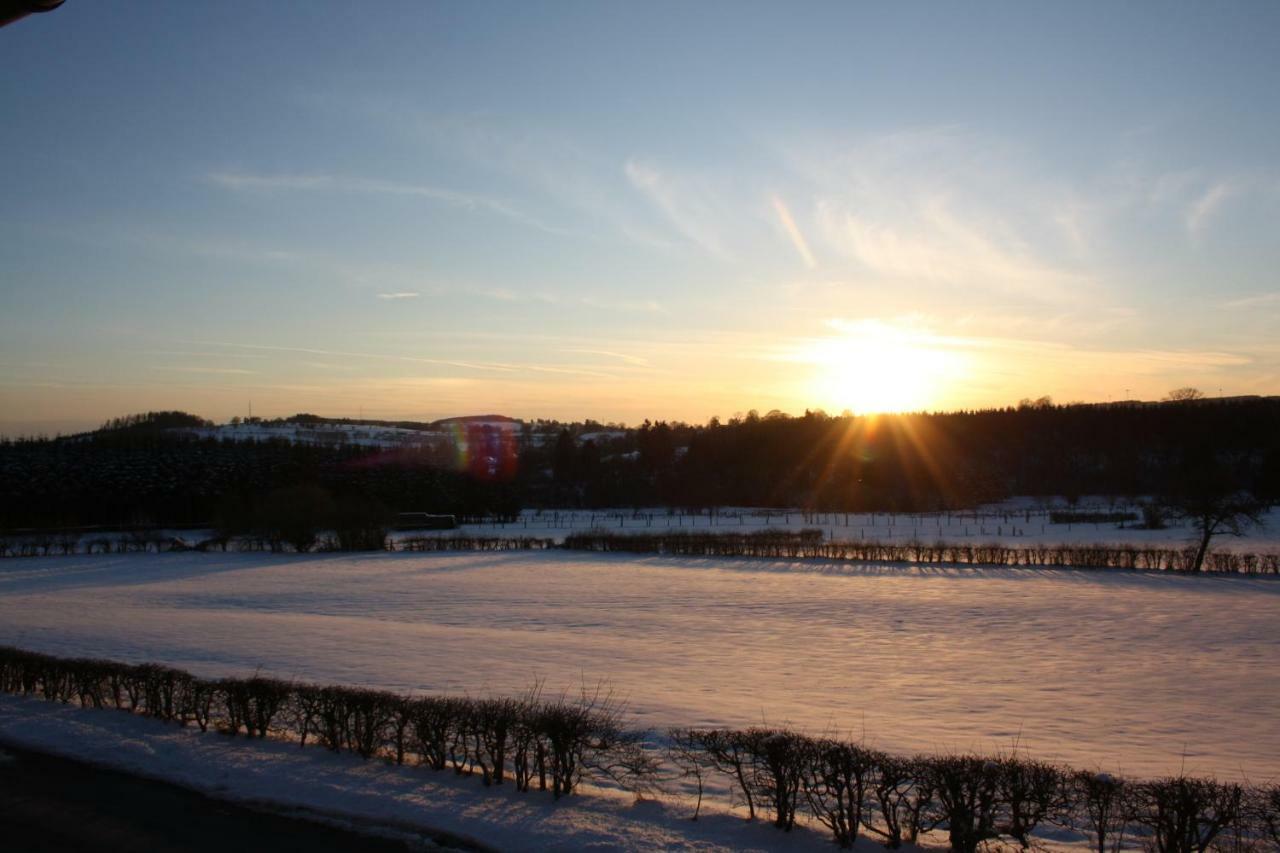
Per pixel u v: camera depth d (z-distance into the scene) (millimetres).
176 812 8828
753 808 8984
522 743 9250
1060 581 41125
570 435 147375
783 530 78125
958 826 7570
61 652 21359
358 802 8930
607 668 19578
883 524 90500
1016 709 16016
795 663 20859
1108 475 123500
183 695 11945
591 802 8875
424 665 19609
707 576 43906
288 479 91438
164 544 64500
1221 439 122812
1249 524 65312
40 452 95375
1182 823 7250
